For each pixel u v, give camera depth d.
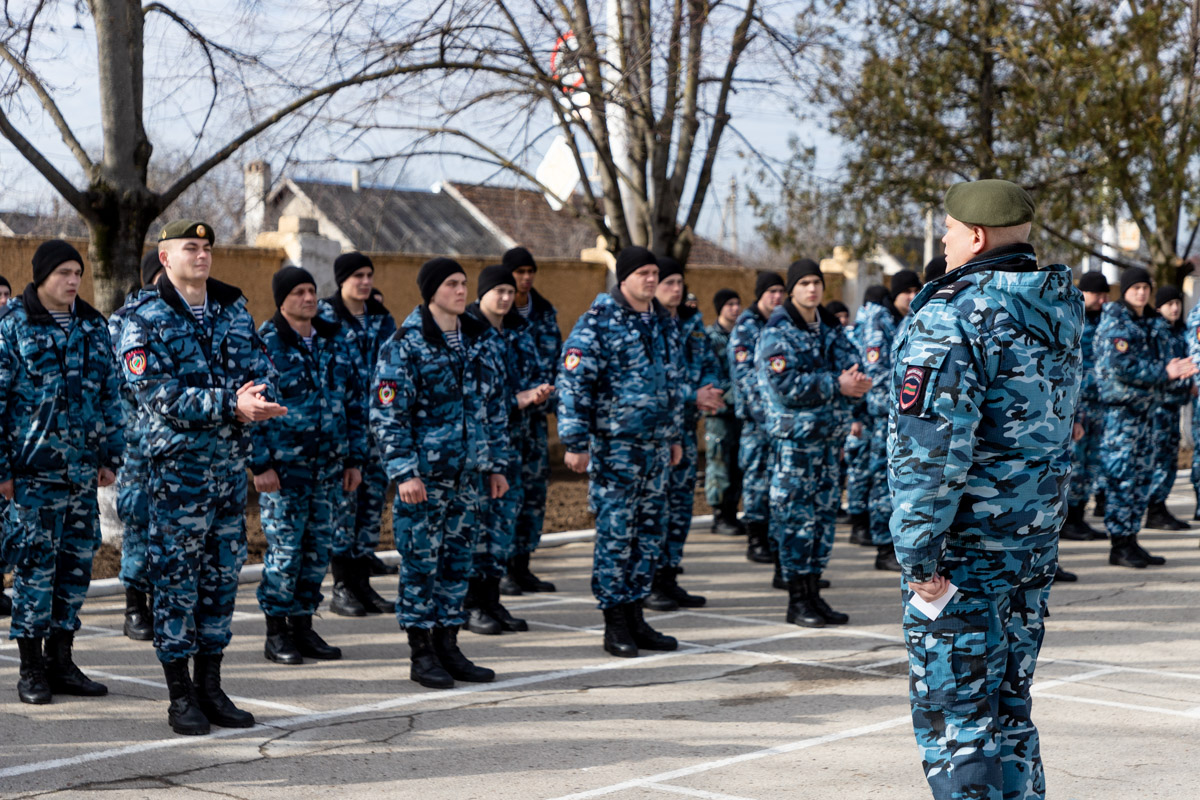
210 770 4.98
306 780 4.86
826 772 4.97
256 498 12.30
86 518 6.12
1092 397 11.05
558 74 10.86
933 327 3.62
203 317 5.50
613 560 7.01
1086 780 4.86
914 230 16.70
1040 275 3.62
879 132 15.59
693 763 5.09
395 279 13.68
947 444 3.55
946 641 3.69
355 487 7.24
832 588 9.12
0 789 4.73
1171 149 15.08
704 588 9.18
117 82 9.44
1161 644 7.33
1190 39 14.92
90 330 6.11
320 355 6.92
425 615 6.30
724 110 11.93
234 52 10.51
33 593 5.90
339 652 6.97
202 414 5.18
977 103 16.14
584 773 4.96
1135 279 9.58
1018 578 3.71
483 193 13.12
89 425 6.05
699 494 13.83
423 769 5.00
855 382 7.21
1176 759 5.13
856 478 10.96
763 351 7.58
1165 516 11.97
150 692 6.20
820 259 17.73
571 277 15.49
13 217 13.87
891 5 15.43
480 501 7.61
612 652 7.04
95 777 4.88
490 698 6.12
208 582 5.55
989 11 15.20
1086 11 14.80
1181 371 9.48
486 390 6.45
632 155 11.66
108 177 9.48
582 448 6.89
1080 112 14.36
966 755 3.66
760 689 6.32
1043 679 6.51
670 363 7.04
